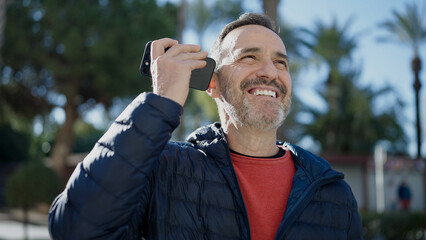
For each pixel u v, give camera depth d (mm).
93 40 16391
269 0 6246
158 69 1240
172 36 18188
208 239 1328
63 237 1098
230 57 1539
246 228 1330
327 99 25500
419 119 20984
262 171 1493
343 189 1534
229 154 1445
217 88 1600
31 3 16672
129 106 1190
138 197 1137
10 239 10344
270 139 1546
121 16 17234
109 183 1090
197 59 1292
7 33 16844
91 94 18234
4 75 17578
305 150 1601
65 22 16344
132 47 16656
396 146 25812
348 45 24953
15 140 23031
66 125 18734
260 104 1452
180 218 1340
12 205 10422
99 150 1142
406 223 8141
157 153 1155
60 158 18562
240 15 1721
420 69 21594
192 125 23203
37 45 16859
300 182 1459
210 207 1367
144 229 1395
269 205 1445
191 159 1456
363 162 18469
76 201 1100
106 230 1095
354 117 25000
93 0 17016
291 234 1359
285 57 1577
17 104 18891
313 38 24484
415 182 18094
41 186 10555
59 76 16984
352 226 1511
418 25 21969
